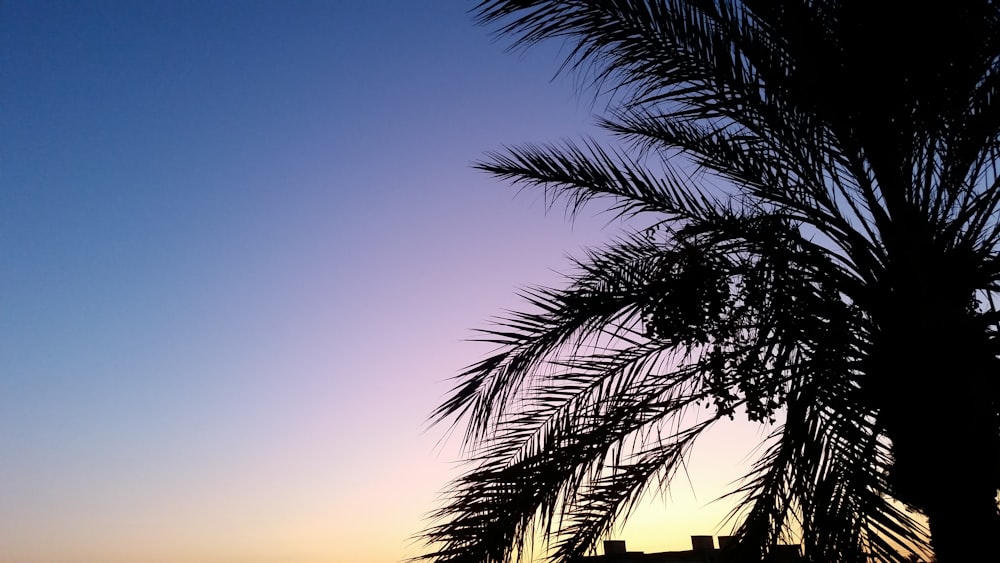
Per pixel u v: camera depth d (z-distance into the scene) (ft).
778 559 16.63
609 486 18.30
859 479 14.65
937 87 15.97
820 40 16.15
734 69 18.01
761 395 17.10
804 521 15.14
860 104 16.30
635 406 18.40
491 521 16.42
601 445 18.30
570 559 17.54
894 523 14.08
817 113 16.93
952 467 14.55
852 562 14.14
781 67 16.99
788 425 16.47
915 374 15.31
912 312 15.85
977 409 14.75
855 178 17.66
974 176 17.47
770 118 18.19
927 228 16.63
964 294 16.15
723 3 17.49
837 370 16.05
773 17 16.48
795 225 19.16
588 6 18.98
